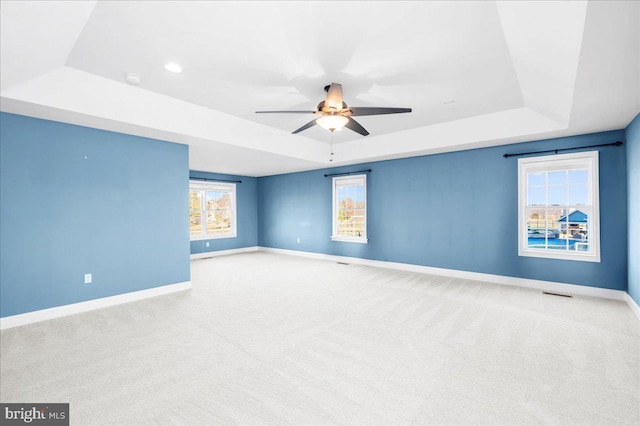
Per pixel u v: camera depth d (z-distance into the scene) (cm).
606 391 199
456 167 527
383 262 628
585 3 155
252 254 818
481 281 500
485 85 342
